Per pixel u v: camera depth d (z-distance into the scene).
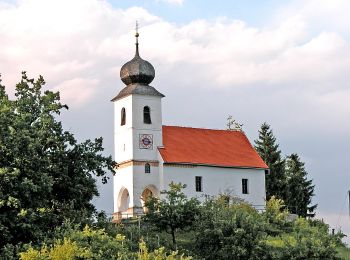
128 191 107.31
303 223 101.88
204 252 83.19
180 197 90.00
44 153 77.88
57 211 77.25
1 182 69.06
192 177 108.94
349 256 87.88
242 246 82.06
